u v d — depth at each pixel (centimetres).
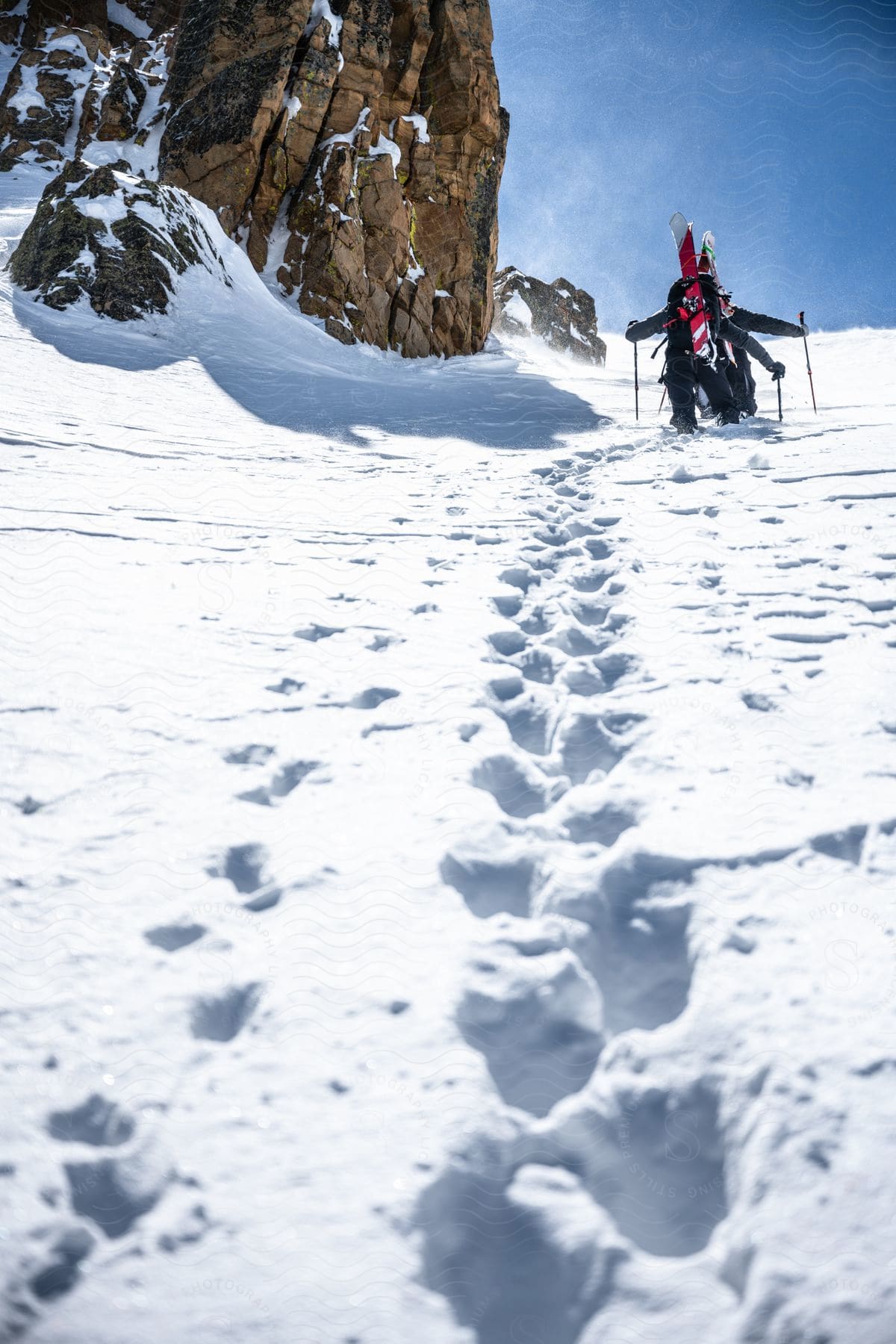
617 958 169
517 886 187
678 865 184
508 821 202
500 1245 121
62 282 1034
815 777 212
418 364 1575
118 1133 131
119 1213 121
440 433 775
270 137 1495
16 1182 122
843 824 193
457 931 170
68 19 2562
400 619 323
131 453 568
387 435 750
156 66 2109
